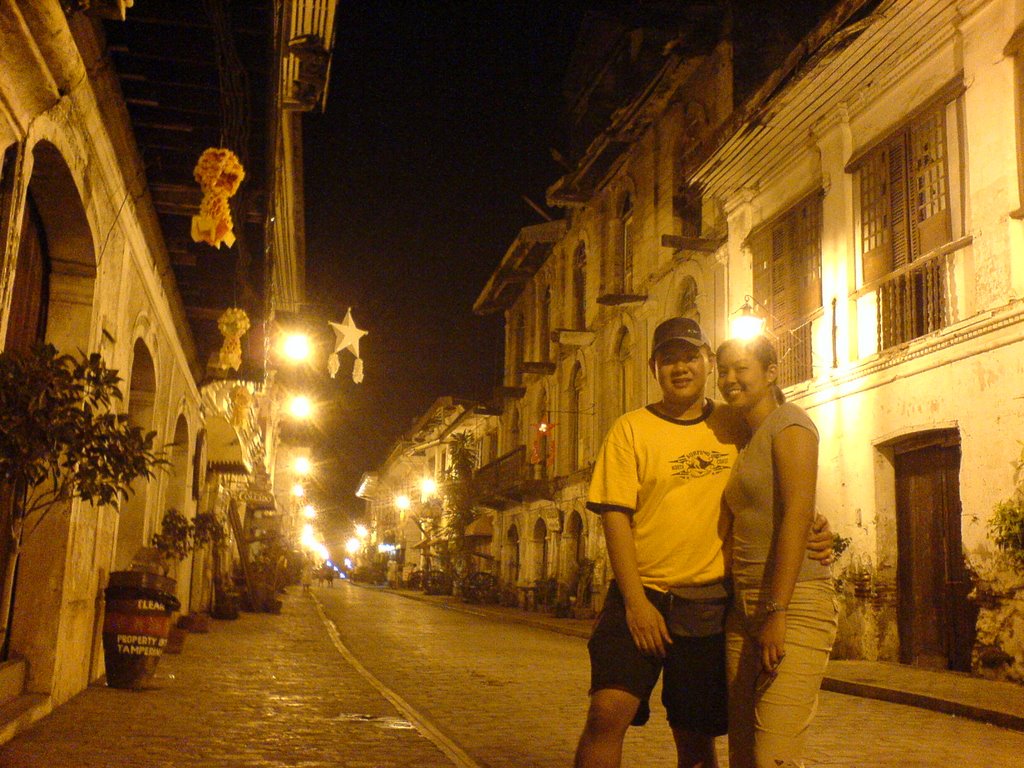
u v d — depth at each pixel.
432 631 20.77
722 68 20.34
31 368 5.75
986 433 11.59
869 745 7.44
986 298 11.77
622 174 26.09
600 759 3.27
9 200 5.55
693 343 3.56
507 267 34.97
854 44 13.91
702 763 3.55
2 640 7.00
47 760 5.81
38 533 7.55
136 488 11.87
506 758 6.67
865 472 14.02
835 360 14.88
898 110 13.95
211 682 10.07
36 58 5.08
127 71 8.03
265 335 16.06
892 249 13.88
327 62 11.50
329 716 8.15
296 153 16.61
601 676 3.34
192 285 13.25
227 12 8.05
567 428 29.81
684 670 3.40
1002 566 11.18
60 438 5.77
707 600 3.38
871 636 13.57
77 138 6.90
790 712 3.05
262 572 26.47
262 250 13.27
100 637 9.48
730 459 3.47
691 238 19.89
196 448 17.64
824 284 15.38
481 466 42.84
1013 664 10.89
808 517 3.10
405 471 66.38
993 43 11.98
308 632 18.72
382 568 72.56
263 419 35.81
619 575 3.36
